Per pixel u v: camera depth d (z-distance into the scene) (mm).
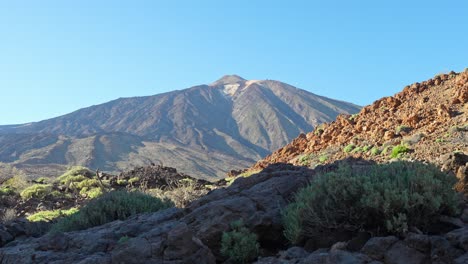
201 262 7473
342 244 6781
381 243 6234
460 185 8641
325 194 7590
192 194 18109
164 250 7641
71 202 22828
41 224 12742
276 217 8227
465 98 23875
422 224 6996
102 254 8242
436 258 6039
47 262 8242
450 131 19875
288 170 10727
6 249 9281
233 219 8180
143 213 11375
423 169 7754
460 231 6559
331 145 26766
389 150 20406
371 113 29188
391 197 6922
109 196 13031
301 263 6367
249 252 7562
